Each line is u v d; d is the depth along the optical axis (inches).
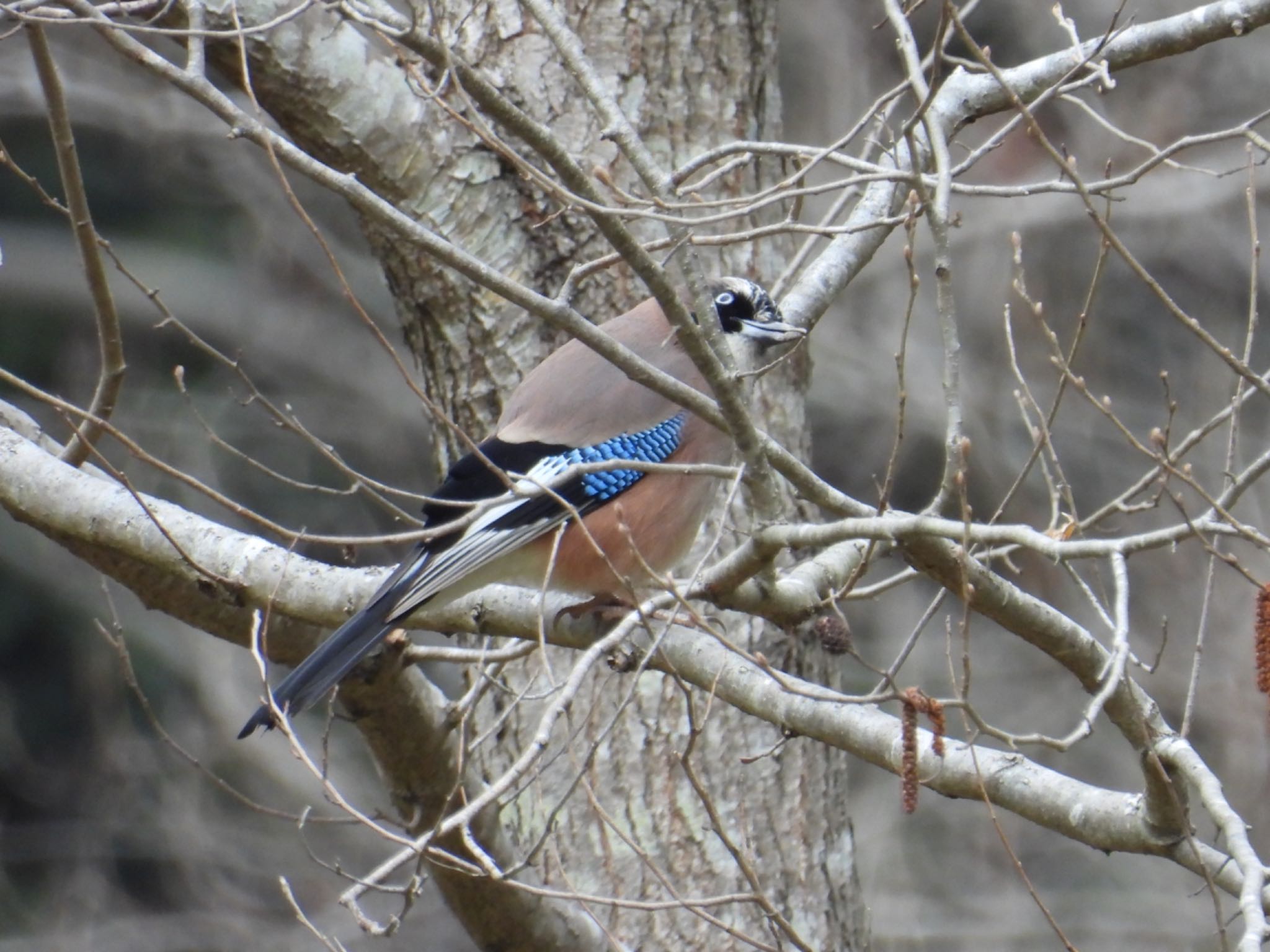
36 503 320.8
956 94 379.6
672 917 375.2
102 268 294.0
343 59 373.4
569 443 364.5
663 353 382.0
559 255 392.5
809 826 392.2
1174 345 805.2
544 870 375.6
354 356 850.8
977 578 271.3
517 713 389.1
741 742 387.5
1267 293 792.3
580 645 362.3
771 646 390.3
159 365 848.3
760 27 418.0
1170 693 696.4
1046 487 795.4
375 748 339.3
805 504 410.0
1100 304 815.1
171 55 756.6
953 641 791.1
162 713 820.0
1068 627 278.2
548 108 394.0
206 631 347.3
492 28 397.7
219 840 752.3
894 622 796.6
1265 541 236.4
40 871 820.6
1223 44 790.5
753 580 296.8
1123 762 762.2
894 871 740.7
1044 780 273.6
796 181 287.0
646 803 379.2
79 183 281.0
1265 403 757.3
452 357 400.5
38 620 862.5
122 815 797.9
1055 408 285.7
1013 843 754.2
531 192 390.0
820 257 386.9
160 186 872.9
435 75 388.2
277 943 722.2
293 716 297.7
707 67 406.0
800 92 840.3
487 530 338.0
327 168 248.4
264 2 364.5
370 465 837.8
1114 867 747.4
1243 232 795.4
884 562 782.5
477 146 387.2
